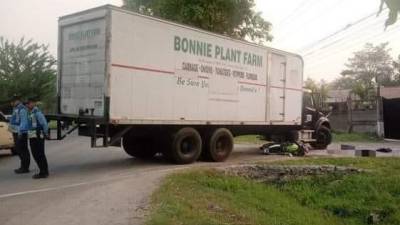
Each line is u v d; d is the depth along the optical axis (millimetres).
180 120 13875
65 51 13367
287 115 18312
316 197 13445
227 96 15477
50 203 8461
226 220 7988
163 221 7020
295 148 18031
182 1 29375
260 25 31672
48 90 40156
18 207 8148
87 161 15062
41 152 11398
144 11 32062
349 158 16391
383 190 13180
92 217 7398
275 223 9086
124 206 8164
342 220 11750
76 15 12859
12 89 38031
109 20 12008
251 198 11422
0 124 16578
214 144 15195
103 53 12133
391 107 30016
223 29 30453
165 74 13391
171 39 13555
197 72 14367
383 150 20250
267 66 17203
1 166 14156
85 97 12703
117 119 12195
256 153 18688
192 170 12492
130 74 12492
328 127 21500
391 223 11398
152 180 10820
